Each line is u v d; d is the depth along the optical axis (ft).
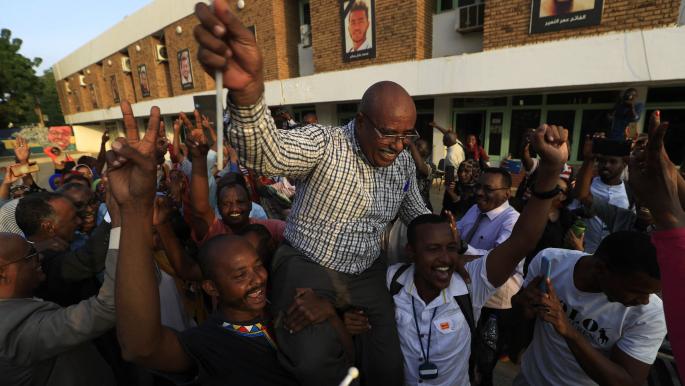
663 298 2.58
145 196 3.01
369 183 4.40
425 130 29.84
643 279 3.92
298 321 4.02
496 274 4.78
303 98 30.37
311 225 4.48
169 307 6.95
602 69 17.19
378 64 25.72
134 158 2.87
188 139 6.84
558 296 5.10
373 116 3.93
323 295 4.40
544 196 4.17
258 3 32.65
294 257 4.58
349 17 26.45
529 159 10.78
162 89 49.37
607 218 8.07
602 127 21.57
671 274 2.54
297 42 34.09
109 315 3.77
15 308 4.15
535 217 4.30
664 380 6.06
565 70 18.11
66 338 3.84
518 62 19.44
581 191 8.20
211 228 7.41
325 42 28.43
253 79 2.80
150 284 3.13
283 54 32.89
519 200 10.68
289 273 4.52
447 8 25.45
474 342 5.44
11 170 9.68
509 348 6.25
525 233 4.39
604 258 4.29
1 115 94.43
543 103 24.06
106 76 62.03
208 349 4.16
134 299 3.05
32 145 80.79
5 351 3.86
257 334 4.46
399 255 6.03
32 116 130.82
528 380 5.78
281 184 13.07
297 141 3.90
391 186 4.70
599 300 4.67
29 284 4.49
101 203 10.66
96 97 68.49
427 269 4.78
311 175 4.32
